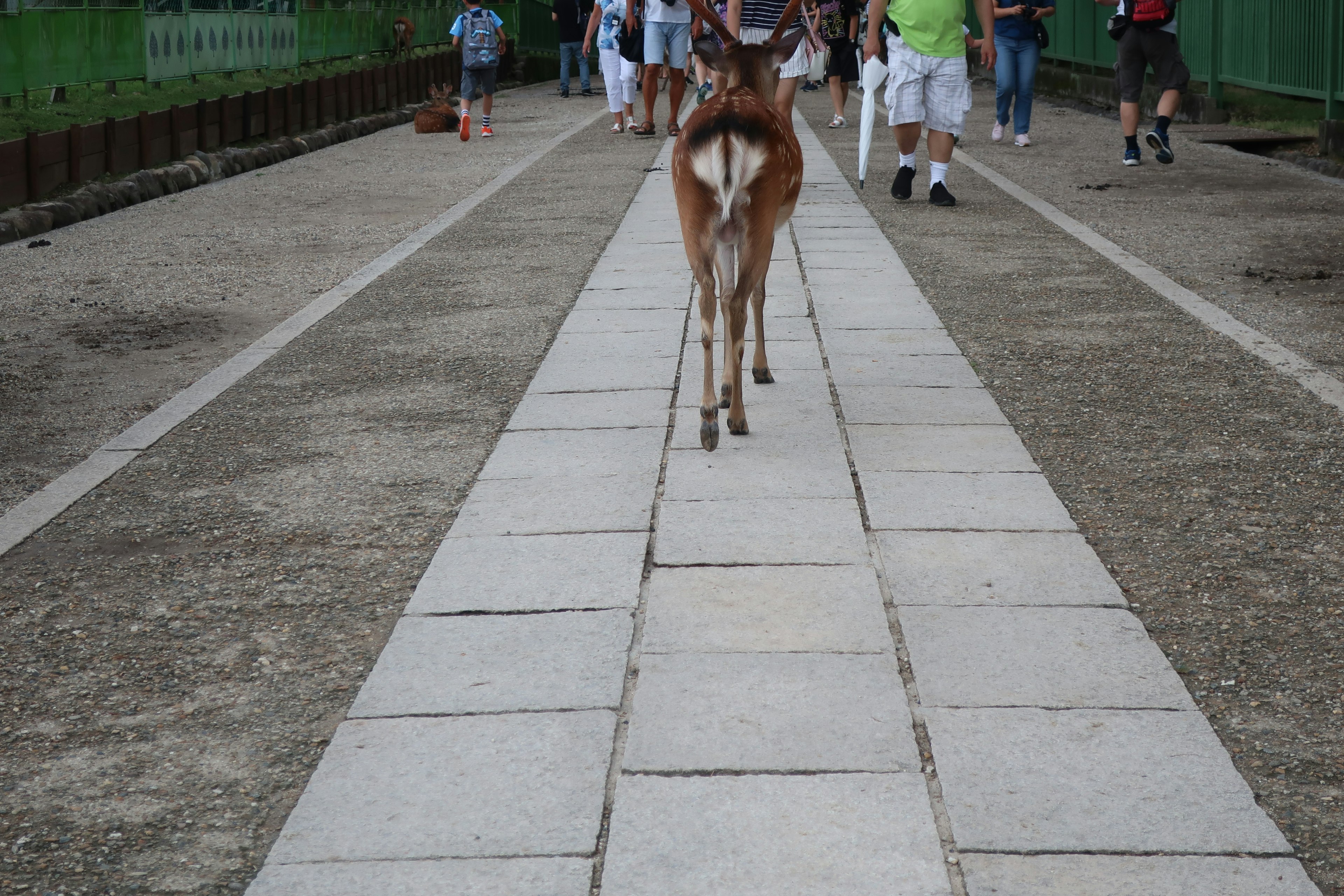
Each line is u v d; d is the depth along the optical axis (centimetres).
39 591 414
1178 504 456
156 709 343
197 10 1720
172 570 426
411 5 2667
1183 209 1066
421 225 1080
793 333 688
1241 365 617
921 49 1058
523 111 2233
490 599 393
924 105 1078
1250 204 1080
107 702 347
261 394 611
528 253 927
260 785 309
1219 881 264
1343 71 1364
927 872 267
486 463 509
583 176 1330
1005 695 334
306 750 322
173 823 295
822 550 421
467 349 675
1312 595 388
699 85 2352
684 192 493
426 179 1366
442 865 274
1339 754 310
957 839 278
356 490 488
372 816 291
